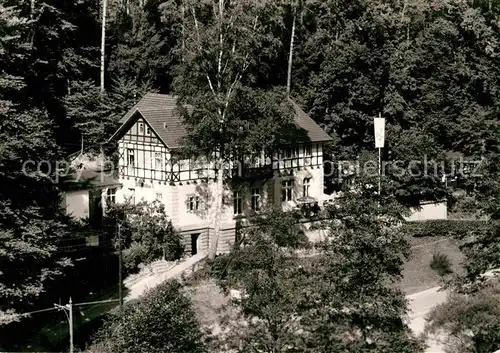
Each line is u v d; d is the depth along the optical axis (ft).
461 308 141.49
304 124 190.08
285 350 120.37
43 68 186.70
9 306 123.03
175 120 170.91
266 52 163.73
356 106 208.64
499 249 132.87
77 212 169.37
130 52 210.79
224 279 147.64
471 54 233.76
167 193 166.30
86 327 134.00
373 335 121.29
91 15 210.59
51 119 178.60
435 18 248.93
